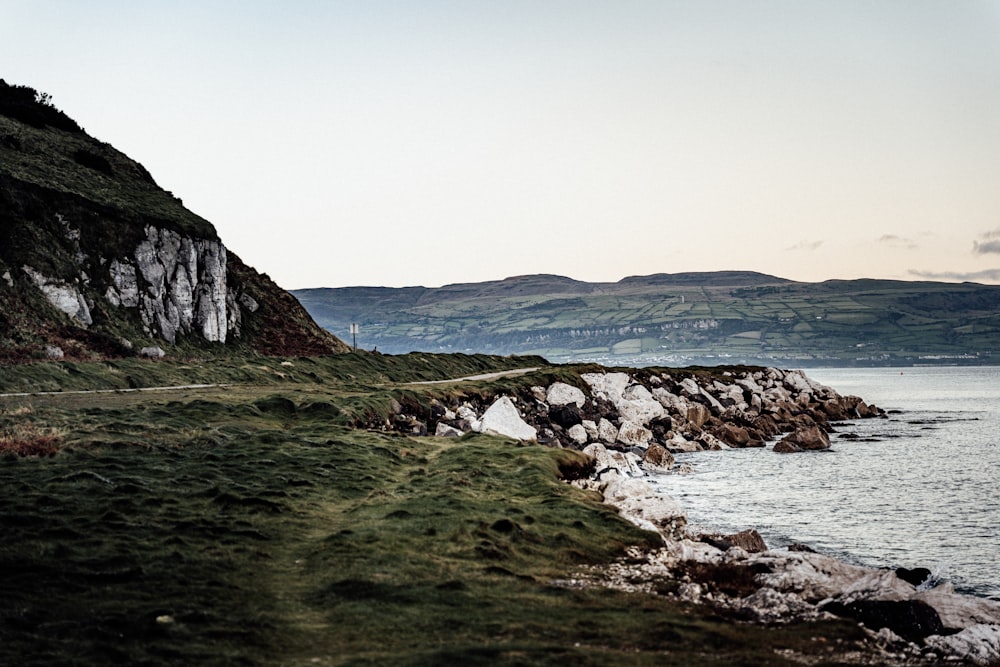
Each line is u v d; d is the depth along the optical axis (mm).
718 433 99062
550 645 19547
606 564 30078
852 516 53094
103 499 31797
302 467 42250
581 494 42875
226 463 41438
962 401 189750
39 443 40125
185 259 108375
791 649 20688
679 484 66812
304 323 132500
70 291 87812
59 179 103688
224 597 22578
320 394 70125
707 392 125250
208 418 53344
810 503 57875
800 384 147875
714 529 48750
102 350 83250
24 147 108312
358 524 32562
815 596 26953
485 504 36750
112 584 22766
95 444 41812
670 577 28750
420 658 18188
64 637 18359
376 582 24750
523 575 26938
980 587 36688
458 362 137625
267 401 61281
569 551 30875
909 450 89750
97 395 60656
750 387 133250
